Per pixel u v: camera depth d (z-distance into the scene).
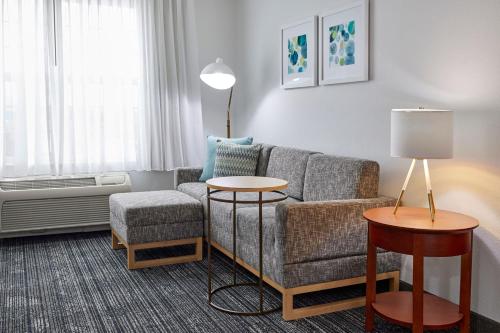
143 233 3.57
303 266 2.68
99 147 4.70
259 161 4.19
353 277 2.82
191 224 3.72
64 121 4.57
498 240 2.44
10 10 4.30
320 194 3.33
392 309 2.52
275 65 4.54
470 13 2.54
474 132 2.54
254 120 5.00
